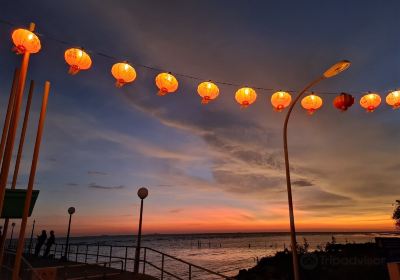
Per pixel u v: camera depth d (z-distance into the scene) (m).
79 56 6.87
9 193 6.83
